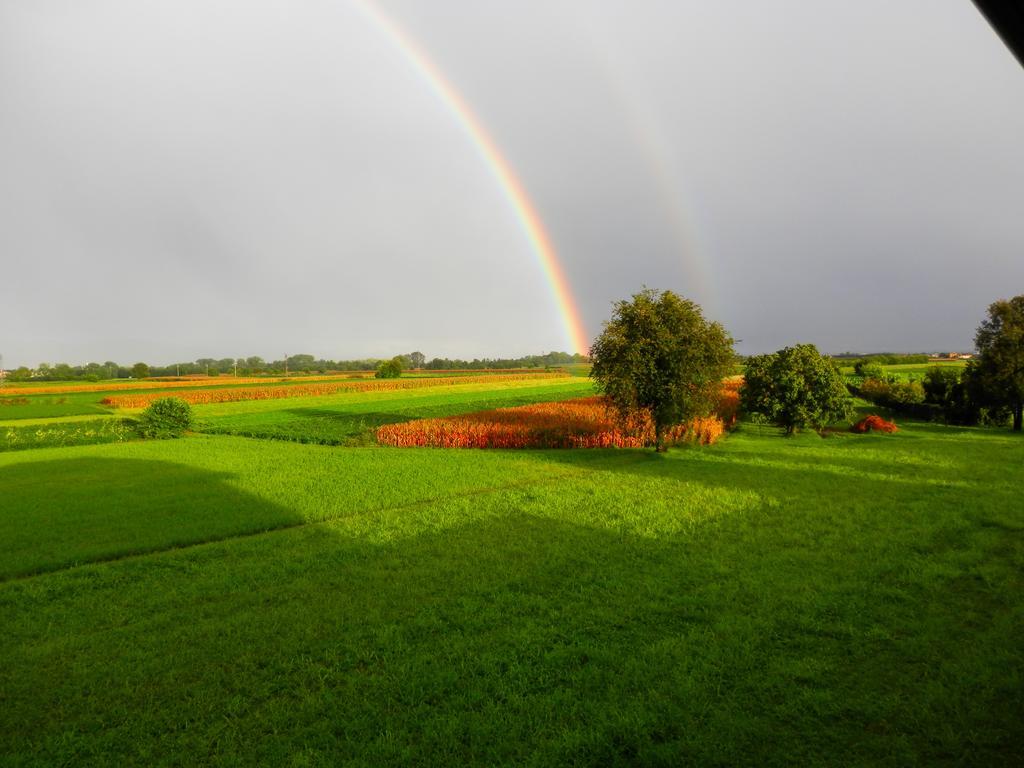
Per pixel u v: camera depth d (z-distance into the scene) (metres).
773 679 6.10
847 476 18.19
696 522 12.88
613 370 25.27
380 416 53.78
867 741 5.07
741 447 27.14
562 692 6.04
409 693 6.12
